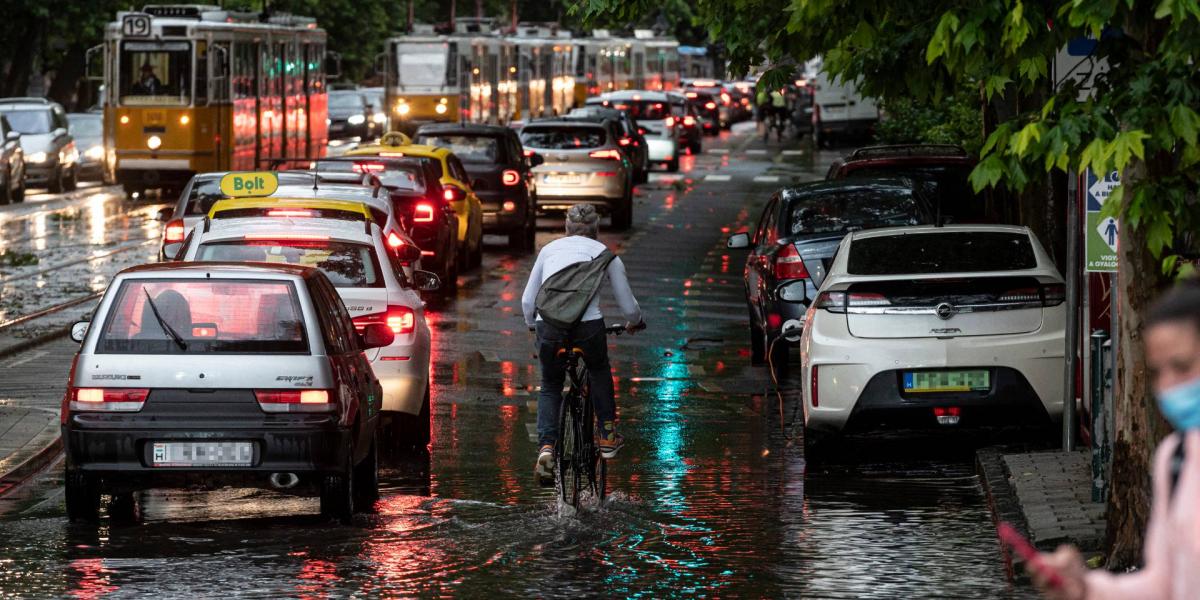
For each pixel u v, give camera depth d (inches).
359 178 1787.6
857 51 982.4
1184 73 716.0
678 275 2480.3
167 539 903.1
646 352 1737.2
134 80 3705.7
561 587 794.2
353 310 1173.7
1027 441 1227.9
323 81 4510.3
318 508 1011.3
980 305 1109.7
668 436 1268.5
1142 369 783.1
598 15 1316.4
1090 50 866.8
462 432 1284.4
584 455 979.3
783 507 993.5
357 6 7573.8
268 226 1219.2
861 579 808.9
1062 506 930.1
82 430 914.1
